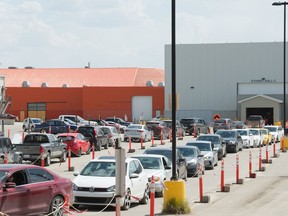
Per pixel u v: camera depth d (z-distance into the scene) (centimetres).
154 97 10575
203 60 10244
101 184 2173
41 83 11562
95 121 8356
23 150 3784
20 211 1717
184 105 10312
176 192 2042
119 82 11588
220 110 10188
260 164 3825
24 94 10825
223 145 4734
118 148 1504
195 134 7294
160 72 12381
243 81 10106
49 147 3909
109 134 5556
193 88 10269
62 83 11612
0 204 1652
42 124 6762
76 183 2191
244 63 10100
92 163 2367
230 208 2231
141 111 10638
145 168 2667
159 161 2722
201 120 7788
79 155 4616
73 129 6694
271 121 9694
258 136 6012
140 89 10612
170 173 2798
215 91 10212
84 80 11700
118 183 1504
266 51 10012
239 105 9938
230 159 4662
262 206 2288
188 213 2048
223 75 10175
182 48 10294
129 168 2316
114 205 2200
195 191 2795
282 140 5472
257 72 10056
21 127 8331
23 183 1766
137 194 2312
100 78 11750
